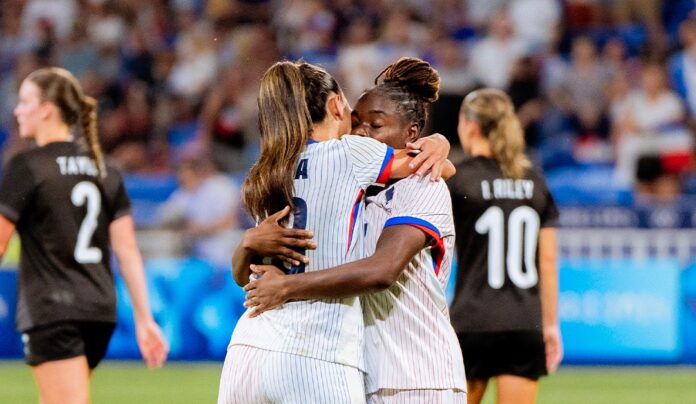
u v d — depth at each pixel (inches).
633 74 2108.8
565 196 1951.3
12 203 725.3
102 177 761.0
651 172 1924.2
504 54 2140.7
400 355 518.3
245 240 502.9
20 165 732.7
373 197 529.7
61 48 2278.5
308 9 2268.7
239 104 2087.8
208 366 1604.3
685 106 2146.9
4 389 1352.1
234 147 2058.3
